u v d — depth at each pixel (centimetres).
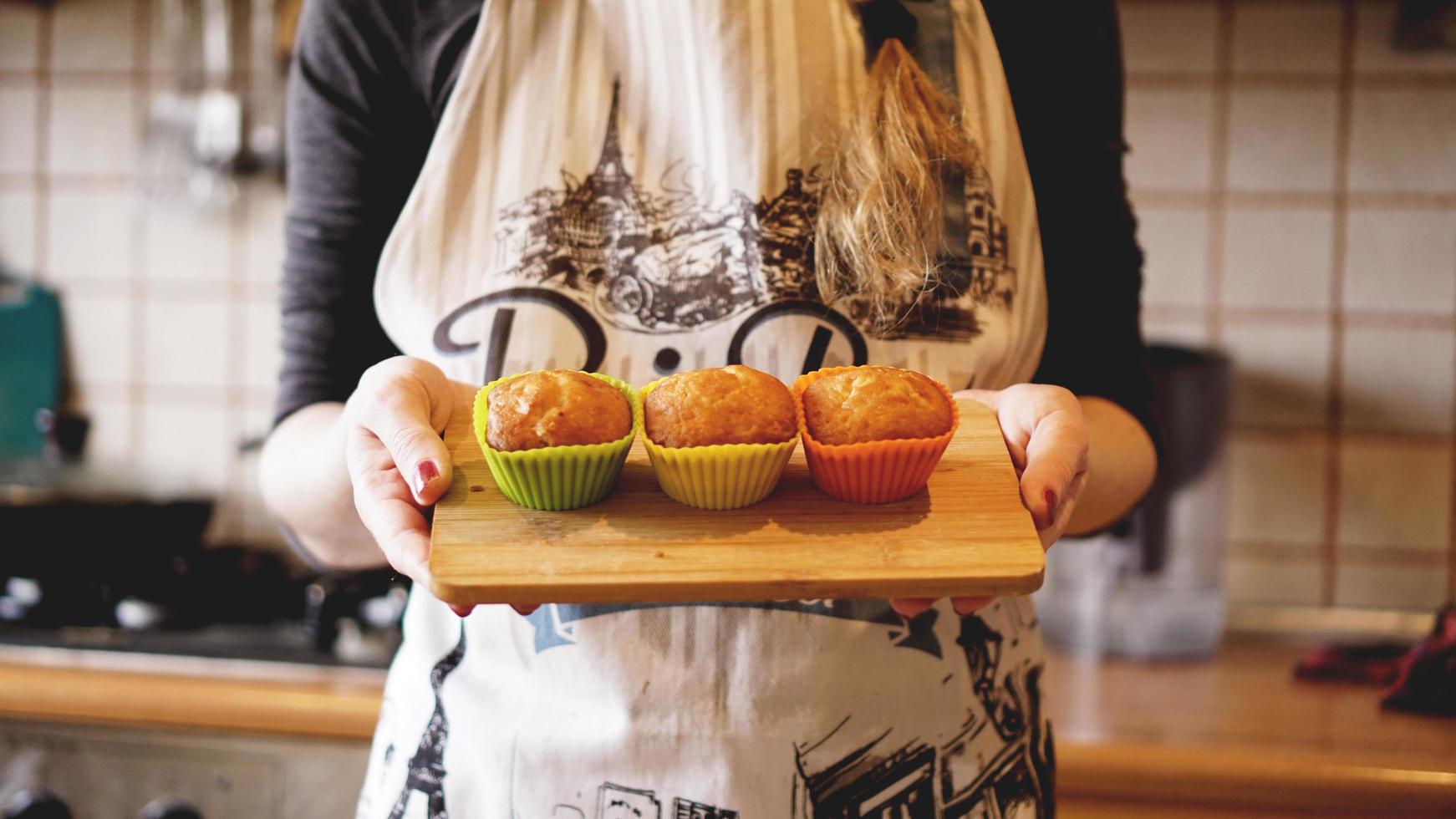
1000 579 52
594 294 66
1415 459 155
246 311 172
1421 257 153
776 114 65
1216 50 154
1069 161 73
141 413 174
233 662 126
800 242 65
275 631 137
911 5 67
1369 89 152
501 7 66
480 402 58
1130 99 157
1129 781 112
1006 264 68
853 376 59
